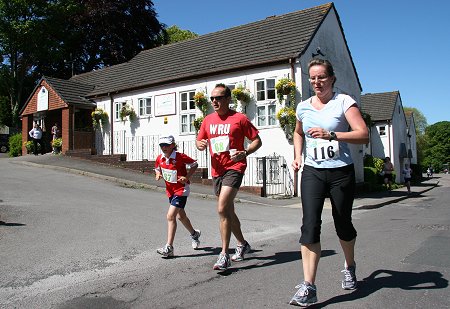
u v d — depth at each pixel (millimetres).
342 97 4023
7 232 6828
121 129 21266
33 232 6918
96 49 36062
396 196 17938
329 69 4047
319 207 3930
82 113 23500
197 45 22281
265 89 16609
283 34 18234
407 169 19875
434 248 6426
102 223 7898
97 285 4535
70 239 6586
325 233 7949
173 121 19391
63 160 19422
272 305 3867
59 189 12352
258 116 16781
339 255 5910
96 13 33812
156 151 19859
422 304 3848
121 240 6676
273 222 9227
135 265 5348
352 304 3855
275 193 15914
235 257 5625
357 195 18328
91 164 18500
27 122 25328
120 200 11031
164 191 13609
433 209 13281
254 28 20531
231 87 17547
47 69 36625
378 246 6605
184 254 5977
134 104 20812
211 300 4043
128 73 23312
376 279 4672
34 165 18422
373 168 22953
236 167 5133
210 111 18094
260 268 5215
